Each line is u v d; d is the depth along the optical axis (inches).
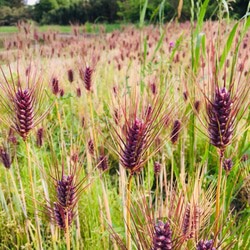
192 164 136.4
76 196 76.9
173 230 67.4
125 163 69.1
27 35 251.0
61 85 152.0
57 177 78.1
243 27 93.7
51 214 81.9
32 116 84.2
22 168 186.9
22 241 138.7
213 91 70.5
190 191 86.8
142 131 66.4
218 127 68.8
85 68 134.8
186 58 235.5
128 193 71.6
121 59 308.7
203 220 75.3
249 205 114.3
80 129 197.0
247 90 68.5
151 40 367.9
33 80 86.7
